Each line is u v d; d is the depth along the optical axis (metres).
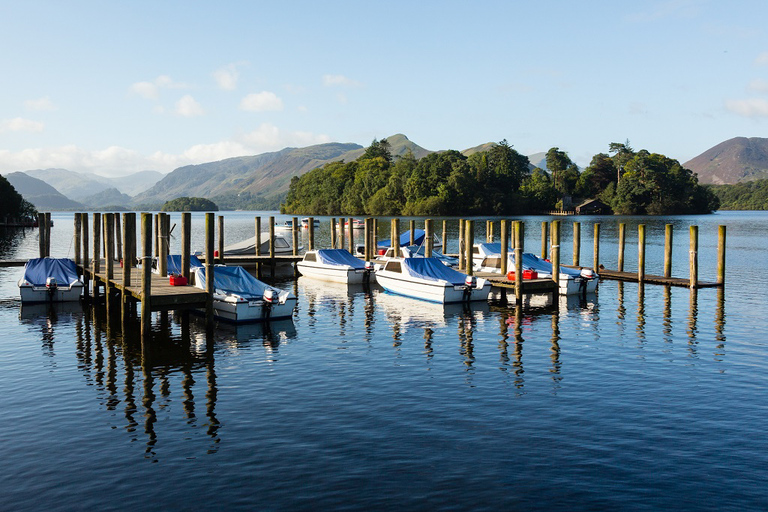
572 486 12.30
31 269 34.78
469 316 30.33
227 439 14.75
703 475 12.75
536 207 185.75
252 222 190.25
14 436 15.03
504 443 14.35
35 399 17.77
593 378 19.45
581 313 30.88
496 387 18.59
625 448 14.05
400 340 25.09
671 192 185.88
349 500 11.78
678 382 18.94
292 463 13.38
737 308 31.52
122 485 12.49
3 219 123.31
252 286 30.39
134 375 20.19
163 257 34.22
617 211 183.62
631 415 16.12
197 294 25.48
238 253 54.97
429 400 17.42
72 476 12.91
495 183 187.25
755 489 12.16
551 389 18.38
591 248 72.19
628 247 72.25
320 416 16.22
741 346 23.50
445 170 181.25
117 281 30.56
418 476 12.73
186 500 11.88
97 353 23.08
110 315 30.25
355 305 33.56
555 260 33.78
